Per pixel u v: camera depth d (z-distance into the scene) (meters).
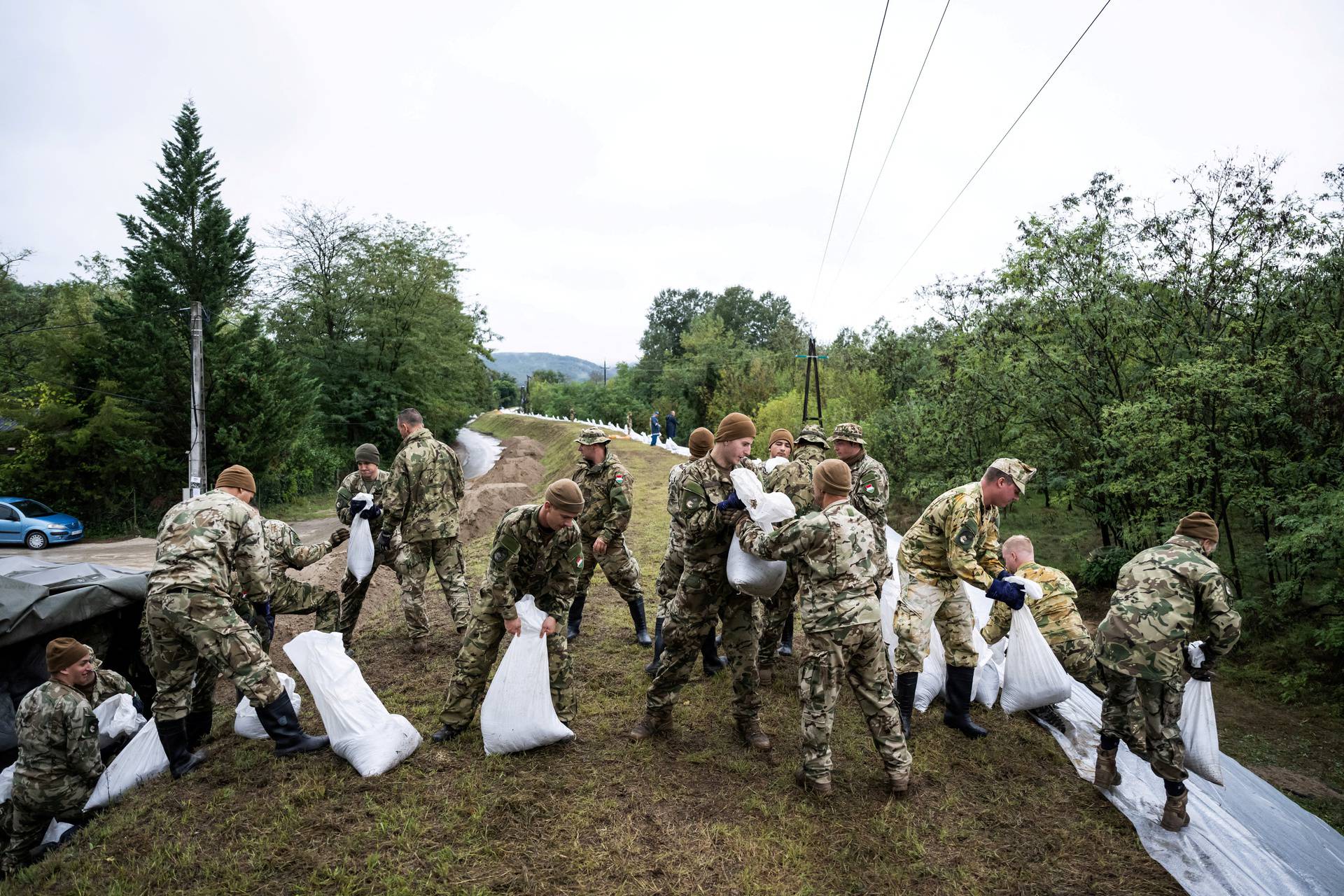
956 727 4.51
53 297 37.31
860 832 3.43
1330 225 10.22
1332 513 8.75
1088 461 12.65
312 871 3.06
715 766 3.97
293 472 30.98
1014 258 13.54
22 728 3.76
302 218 38.41
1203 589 3.57
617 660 5.55
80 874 3.08
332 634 4.14
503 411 92.62
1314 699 8.87
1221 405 10.45
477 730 4.30
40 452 23.86
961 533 4.08
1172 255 11.73
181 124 25.31
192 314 21.53
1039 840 3.46
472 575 8.33
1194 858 3.33
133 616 5.55
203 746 4.25
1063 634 4.85
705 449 5.38
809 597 3.62
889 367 25.75
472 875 3.04
